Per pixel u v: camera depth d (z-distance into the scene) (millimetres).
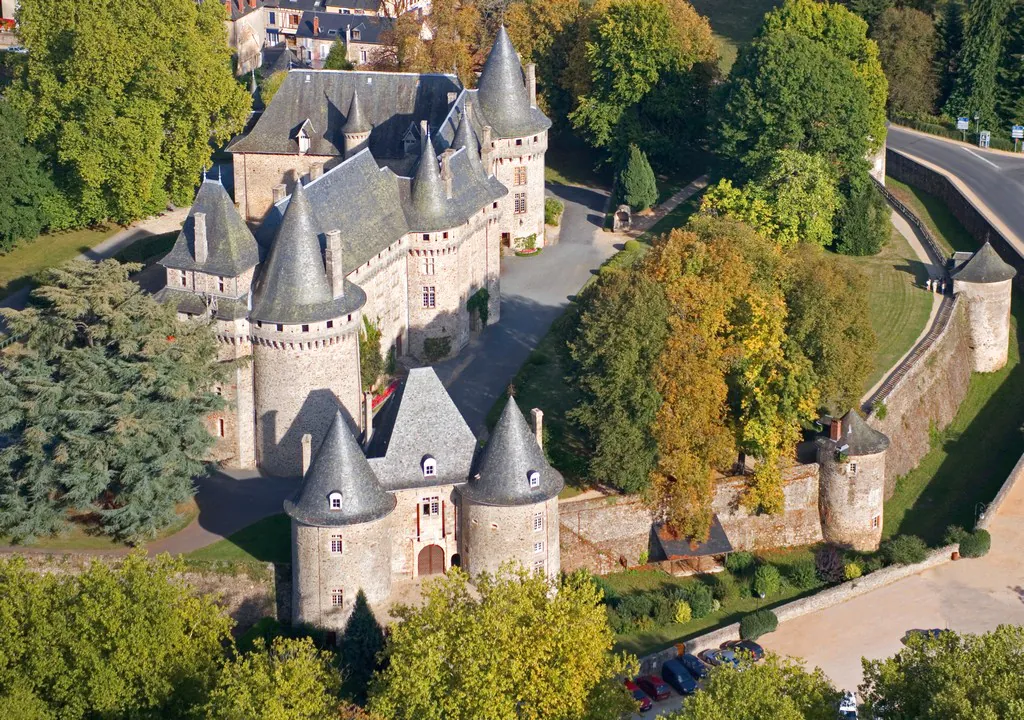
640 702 127625
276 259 145625
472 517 134875
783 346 152875
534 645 115938
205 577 135875
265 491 146625
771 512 150750
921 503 163875
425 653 113438
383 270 162375
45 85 186250
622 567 148000
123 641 117625
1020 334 195000
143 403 138375
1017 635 117938
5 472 139250
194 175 194625
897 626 142250
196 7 198375
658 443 144250
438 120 195000
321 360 146250
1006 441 175000
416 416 135875
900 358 174250
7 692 115562
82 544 140000
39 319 141125
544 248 199875
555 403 161500
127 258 186000
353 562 131500
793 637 140375
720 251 156750
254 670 116188
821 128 198375
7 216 186500
